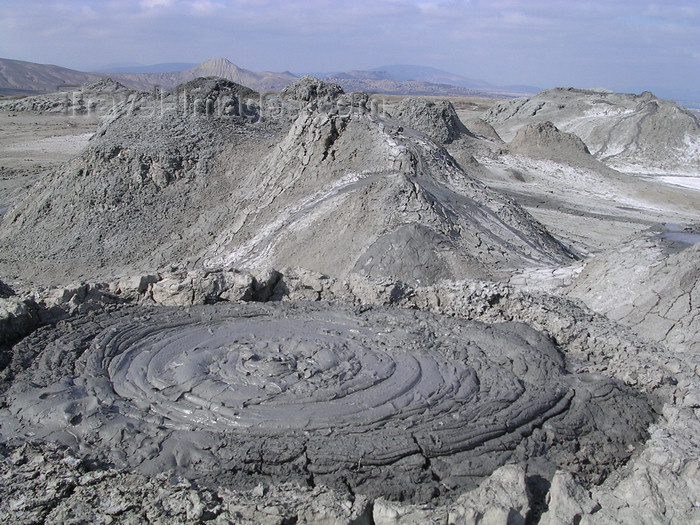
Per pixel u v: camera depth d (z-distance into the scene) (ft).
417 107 123.44
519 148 122.72
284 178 66.69
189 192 72.90
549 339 28.81
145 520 16.65
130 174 72.90
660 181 126.72
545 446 21.31
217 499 17.62
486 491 17.39
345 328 28.81
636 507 17.04
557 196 98.99
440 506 17.78
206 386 23.02
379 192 56.49
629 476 18.98
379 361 25.44
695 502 17.03
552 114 178.81
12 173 106.63
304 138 67.67
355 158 65.57
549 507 17.47
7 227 74.69
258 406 21.97
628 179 111.14
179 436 20.58
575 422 22.49
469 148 119.03
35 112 177.06
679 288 39.17
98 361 25.11
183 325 28.76
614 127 156.46
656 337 38.04
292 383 23.30
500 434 21.42
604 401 23.94
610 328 30.22
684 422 21.76
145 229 69.05
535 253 57.77
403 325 29.48
